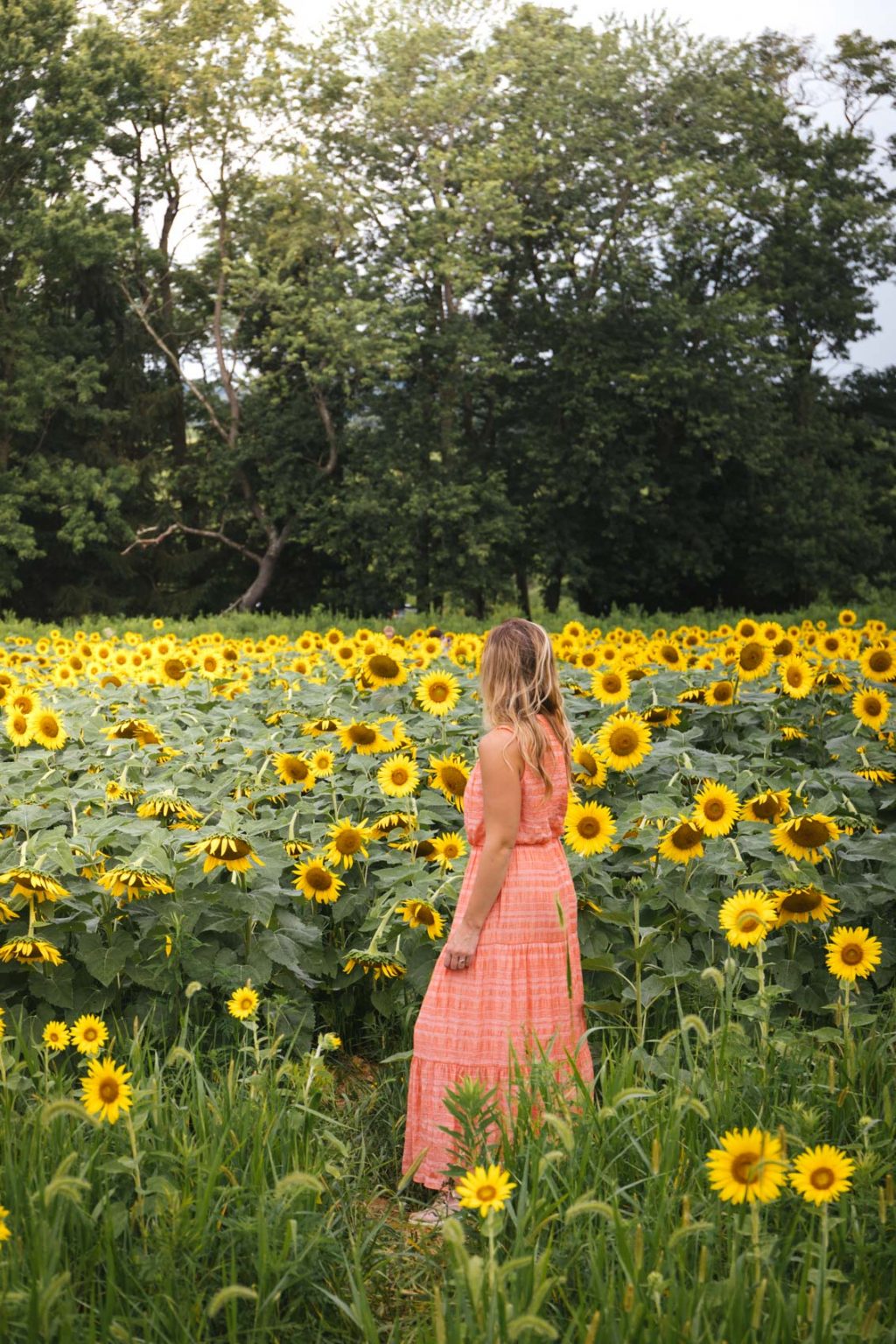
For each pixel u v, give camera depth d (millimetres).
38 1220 2570
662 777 5113
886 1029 3760
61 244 32688
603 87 33469
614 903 4160
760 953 3490
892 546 39906
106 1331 2432
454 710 6234
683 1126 3078
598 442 35031
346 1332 2713
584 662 7500
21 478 34719
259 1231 2639
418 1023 3625
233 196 36031
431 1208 3342
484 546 32844
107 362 36469
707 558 37656
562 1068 3537
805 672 5844
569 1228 2768
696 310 33844
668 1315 2342
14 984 3928
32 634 21344
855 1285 2584
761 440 34969
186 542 39656
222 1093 3291
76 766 5512
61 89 32562
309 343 32719
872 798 5129
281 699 6988
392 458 34125
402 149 33250
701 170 32562
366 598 37656
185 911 4066
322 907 4742
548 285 35812
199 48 33906
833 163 38781
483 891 3506
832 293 38688
